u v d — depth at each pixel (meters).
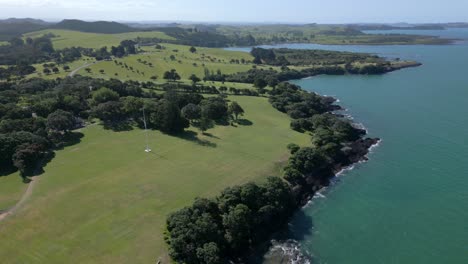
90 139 130.75
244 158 116.31
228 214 80.44
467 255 75.81
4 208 86.19
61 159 113.94
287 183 100.44
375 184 106.56
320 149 118.25
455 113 170.88
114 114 146.00
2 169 106.50
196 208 80.25
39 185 97.25
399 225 86.69
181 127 139.75
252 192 86.06
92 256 70.38
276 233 85.50
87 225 79.88
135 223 80.81
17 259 69.50
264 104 185.00
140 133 137.75
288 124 155.25
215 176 103.75
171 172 105.75
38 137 117.25
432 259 75.12
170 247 71.00
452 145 132.25
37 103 149.12
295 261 76.12
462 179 107.06
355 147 129.88
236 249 76.94
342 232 85.25
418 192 101.00
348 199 99.25
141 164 110.75
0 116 136.38
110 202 88.94
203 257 69.12
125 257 70.25
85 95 171.25
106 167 108.25
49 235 76.50
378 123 161.25
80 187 96.06
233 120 157.62
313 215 92.50
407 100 199.62
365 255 77.19
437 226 85.75
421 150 129.12
